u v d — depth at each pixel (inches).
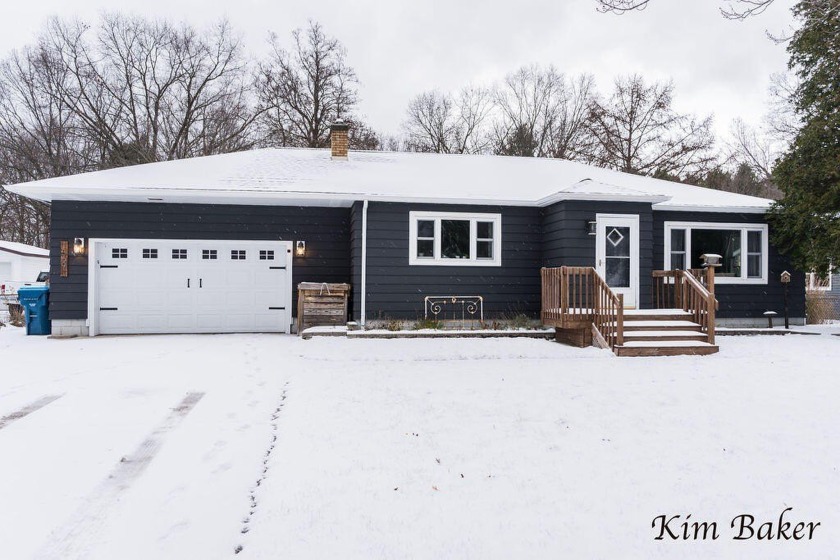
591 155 1333.7
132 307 506.0
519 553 114.7
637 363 350.6
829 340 466.9
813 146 506.0
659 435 195.2
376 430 199.9
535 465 165.9
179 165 543.5
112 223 498.6
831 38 471.8
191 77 1311.5
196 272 516.4
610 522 128.7
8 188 441.1
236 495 146.5
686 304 443.2
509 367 331.6
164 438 192.5
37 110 1227.2
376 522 128.7
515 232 513.7
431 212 499.2
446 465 165.8
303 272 529.3
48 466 165.6
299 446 182.2
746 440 188.7
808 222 516.4
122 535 125.0
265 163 571.2
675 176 1289.4
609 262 473.1
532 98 1492.4
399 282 494.6
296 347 412.8
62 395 254.4
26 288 502.0
